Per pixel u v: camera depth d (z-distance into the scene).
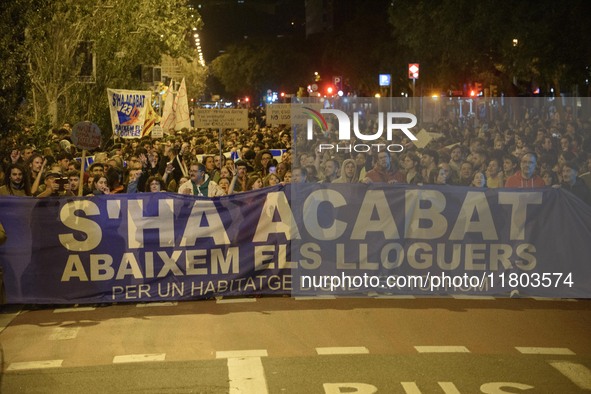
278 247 10.31
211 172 15.20
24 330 8.92
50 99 23.00
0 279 8.46
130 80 30.80
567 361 7.57
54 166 14.16
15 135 16.88
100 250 10.05
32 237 9.95
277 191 10.29
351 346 8.06
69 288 10.00
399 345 8.09
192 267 10.20
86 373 7.34
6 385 7.05
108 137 27.47
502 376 7.13
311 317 9.22
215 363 7.57
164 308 9.84
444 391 6.74
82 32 24.16
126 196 10.09
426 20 39.31
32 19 16.27
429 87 58.88
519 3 28.50
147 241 10.12
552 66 26.70
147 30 28.72
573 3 24.11
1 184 12.50
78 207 10.01
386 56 64.25
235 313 9.46
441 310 9.52
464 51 38.09
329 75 89.12
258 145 20.75
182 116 25.88
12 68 15.54
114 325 9.05
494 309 9.58
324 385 6.91
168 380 7.10
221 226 10.23
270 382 7.00
